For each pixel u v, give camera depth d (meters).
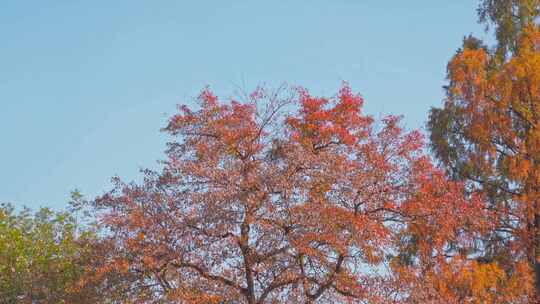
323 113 32.72
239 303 27.52
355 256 28.58
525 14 37.59
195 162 30.14
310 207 27.83
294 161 29.12
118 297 27.62
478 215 32.56
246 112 31.30
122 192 29.83
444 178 33.44
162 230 28.11
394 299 28.19
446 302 30.12
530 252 34.03
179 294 26.36
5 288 34.44
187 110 31.75
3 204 39.41
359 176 29.28
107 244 28.33
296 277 27.73
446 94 37.47
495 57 37.75
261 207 28.30
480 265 33.16
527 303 32.81
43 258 35.66
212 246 27.91
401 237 31.62
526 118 35.88
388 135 31.86
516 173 34.34
